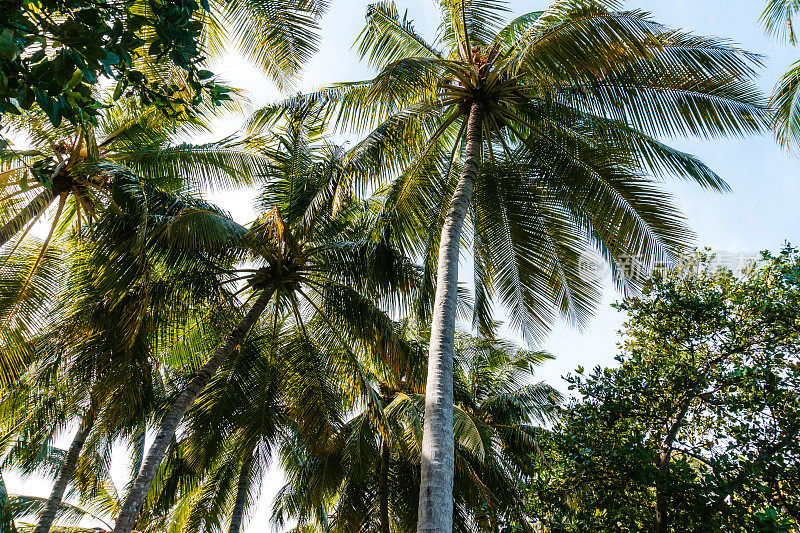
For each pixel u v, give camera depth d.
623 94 8.45
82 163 8.60
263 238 9.70
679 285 7.60
